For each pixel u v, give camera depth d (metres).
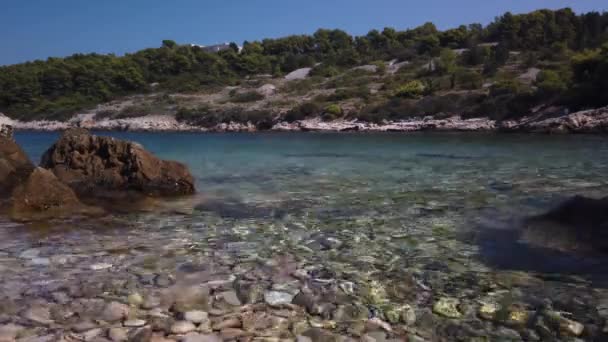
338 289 4.95
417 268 5.61
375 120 50.16
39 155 22.81
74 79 90.75
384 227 7.70
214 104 72.38
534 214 8.26
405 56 85.00
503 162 17.25
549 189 10.95
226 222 8.24
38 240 6.92
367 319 4.23
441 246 6.52
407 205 9.53
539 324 4.12
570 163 16.06
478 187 11.61
